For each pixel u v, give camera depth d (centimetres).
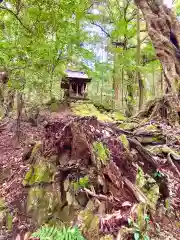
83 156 241
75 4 616
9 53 482
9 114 680
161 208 227
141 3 576
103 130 267
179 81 492
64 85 1059
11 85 476
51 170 248
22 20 584
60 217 214
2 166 331
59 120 273
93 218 195
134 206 200
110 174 221
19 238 207
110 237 177
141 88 1106
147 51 1100
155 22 547
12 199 248
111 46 1123
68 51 863
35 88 596
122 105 1128
